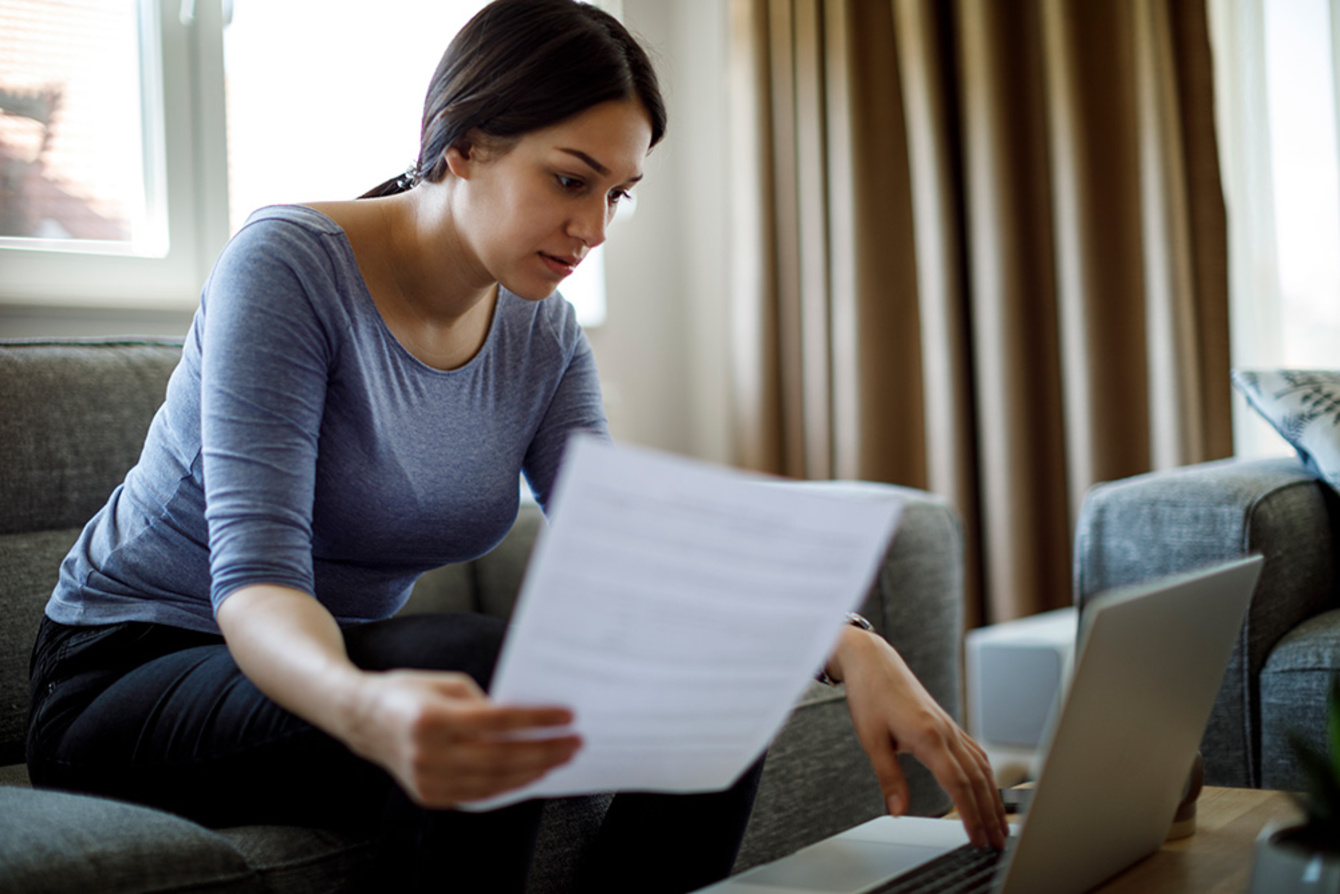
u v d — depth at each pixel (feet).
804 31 8.07
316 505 3.24
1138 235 7.18
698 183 8.95
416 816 2.36
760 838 4.21
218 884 2.44
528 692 1.80
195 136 6.30
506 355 3.66
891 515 1.84
